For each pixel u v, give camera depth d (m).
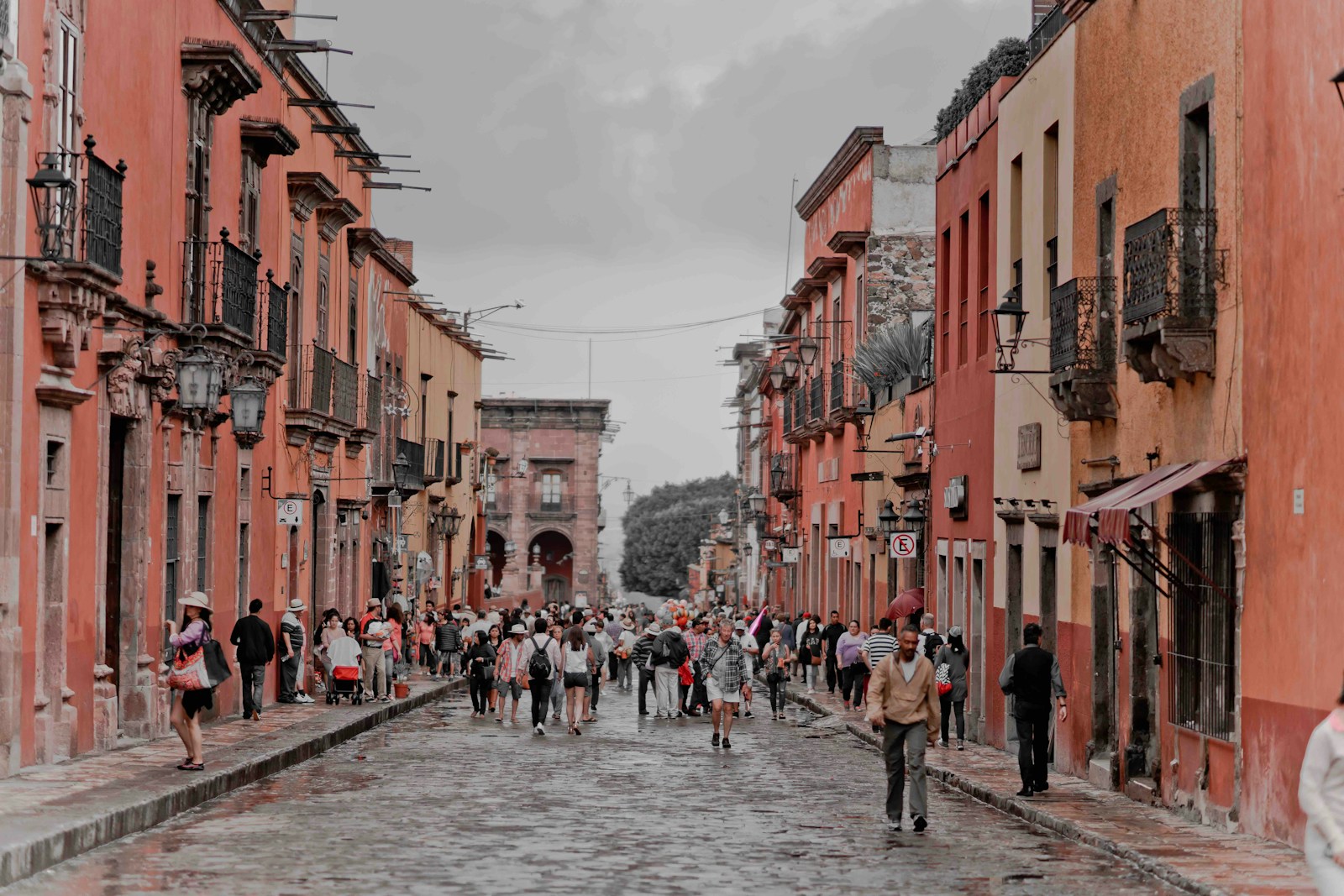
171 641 17.83
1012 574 24.16
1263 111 14.61
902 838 15.05
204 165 24.75
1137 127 18.31
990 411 25.78
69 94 18.53
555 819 16.00
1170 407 16.98
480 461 68.69
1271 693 14.20
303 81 32.78
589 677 31.72
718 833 15.15
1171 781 16.72
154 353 21.42
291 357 32.03
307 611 34.00
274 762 20.17
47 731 17.84
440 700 38.38
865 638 33.00
